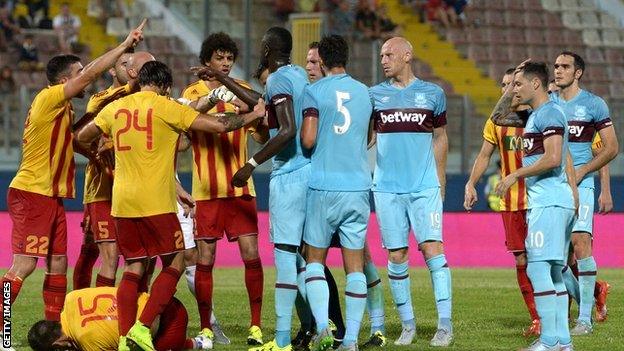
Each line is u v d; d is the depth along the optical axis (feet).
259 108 55.21
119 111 54.90
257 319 62.64
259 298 63.10
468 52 198.39
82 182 135.74
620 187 145.79
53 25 176.24
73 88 59.26
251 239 63.87
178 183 61.52
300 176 57.16
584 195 70.03
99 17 183.01
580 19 211.41
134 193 54.39
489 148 72.95
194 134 64.23
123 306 53.93
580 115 70.33
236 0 186.19
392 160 62.08
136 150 54.44
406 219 62.44
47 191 60.70
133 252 54.90
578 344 63.72
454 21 201.16
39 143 60.34
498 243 132.05
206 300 62.75
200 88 64.39
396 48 61.93
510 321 74.02
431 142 62.39
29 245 60.39
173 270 54.80
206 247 63.46
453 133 151.84
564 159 56.95
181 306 56.80
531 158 57.52
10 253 123.34
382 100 62.03
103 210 62.85
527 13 208.33
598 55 206.49
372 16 184.65
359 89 57.47
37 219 60.59
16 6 178.09
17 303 80.69
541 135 56.95
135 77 60.03
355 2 184.03
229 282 99.66
